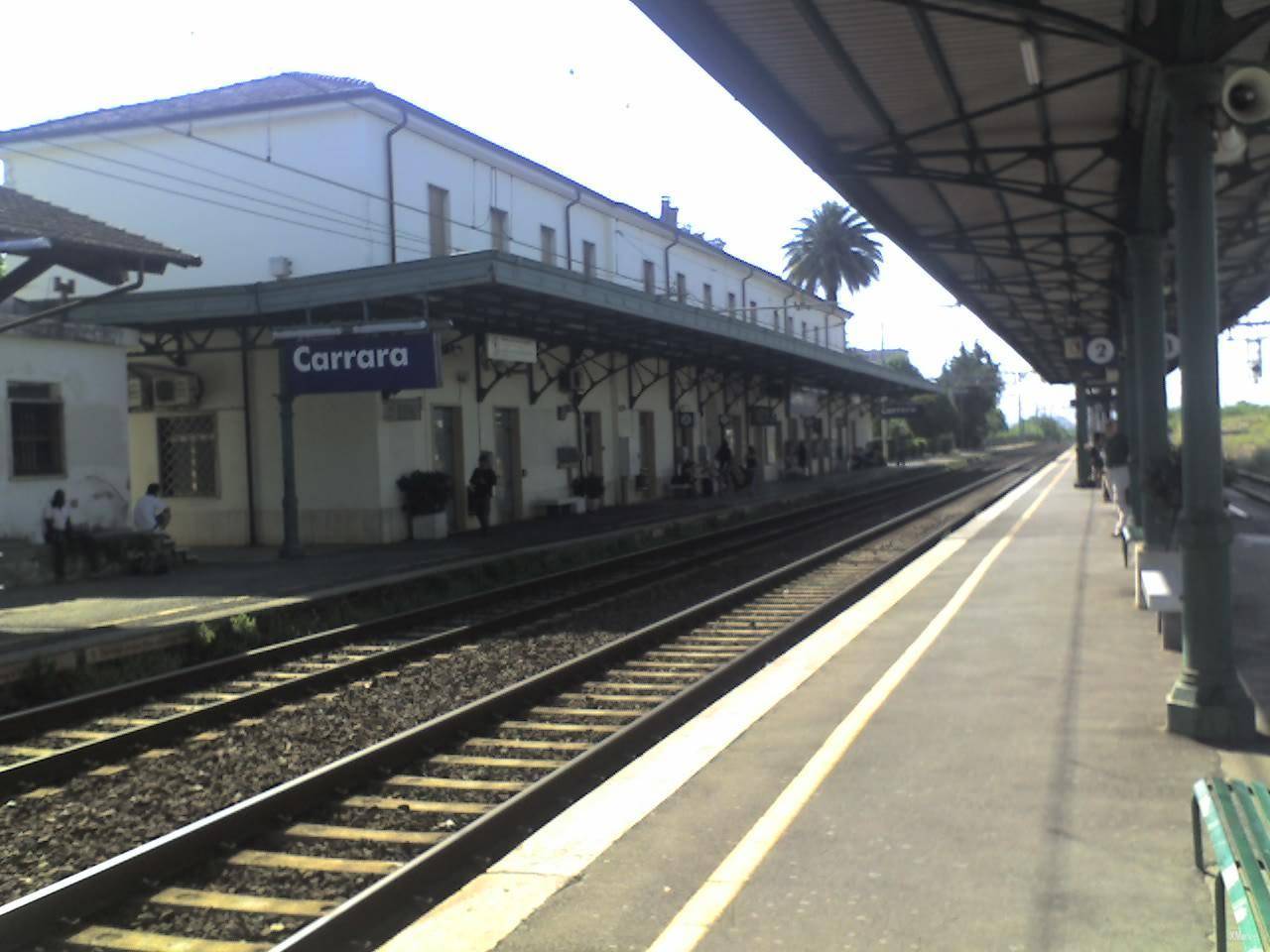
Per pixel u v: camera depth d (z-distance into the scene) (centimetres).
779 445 4759
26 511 1574
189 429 2269
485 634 1212
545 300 2003
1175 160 598
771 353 3309
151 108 2402
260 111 2252
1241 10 757
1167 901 396
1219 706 596
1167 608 820
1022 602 1098
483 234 2595
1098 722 636
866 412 6359
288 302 1789
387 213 2258
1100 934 373
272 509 2202
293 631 1283
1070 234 1433
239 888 507
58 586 1512
